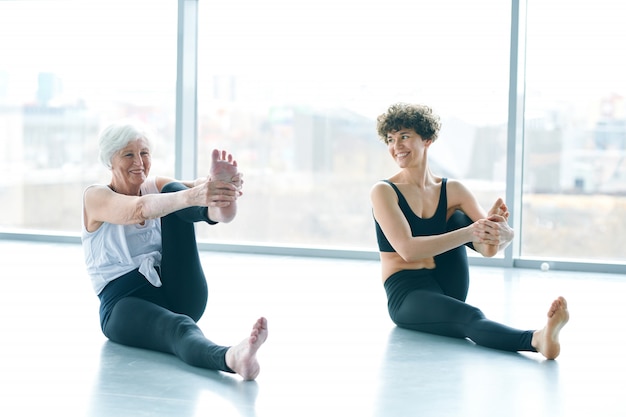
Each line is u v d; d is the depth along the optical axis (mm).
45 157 6805
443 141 5871
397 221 3275
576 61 5445
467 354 2961
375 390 2490
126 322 2934
